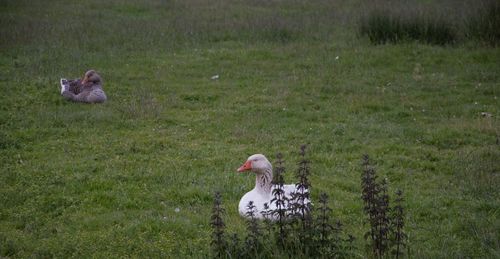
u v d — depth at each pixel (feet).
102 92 54.60
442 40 77.10
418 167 41.65
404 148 44.73
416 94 58.85
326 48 75.61
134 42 76.74
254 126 49.06
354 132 48.08
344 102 56.29
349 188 37.88
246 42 79.15
